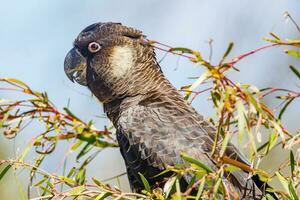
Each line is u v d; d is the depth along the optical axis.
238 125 9.95
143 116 12.27
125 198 10.66
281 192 10.51
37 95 11.86
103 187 10.66
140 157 11.97
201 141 11.73
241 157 11.49
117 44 13.70
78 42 14.13
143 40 13.57
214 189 9.76
